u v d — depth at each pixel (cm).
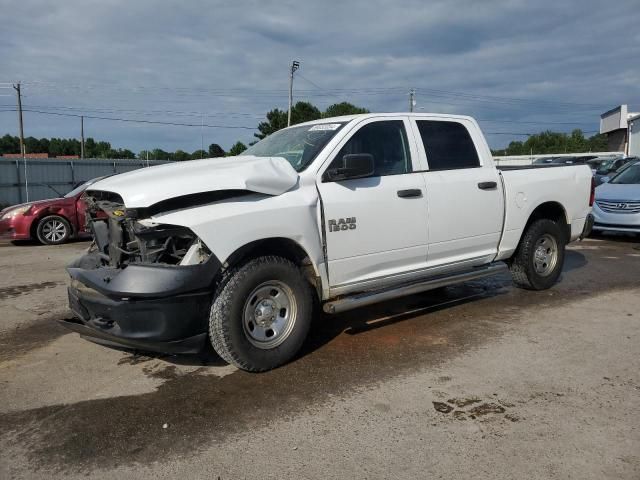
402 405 368
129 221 404
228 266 405
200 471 297
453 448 314
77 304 424
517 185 602
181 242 401
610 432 328
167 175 409
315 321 557
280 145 514
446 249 537
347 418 352
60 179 2692
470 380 407
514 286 702
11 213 1209
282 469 297
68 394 397
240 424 348
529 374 416
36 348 499
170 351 392
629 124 3938
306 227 429
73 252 1102
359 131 486
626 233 1182
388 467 296
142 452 316
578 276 763
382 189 482
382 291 484
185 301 381
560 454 305
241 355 407
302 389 398
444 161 545
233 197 409
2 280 808
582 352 461
